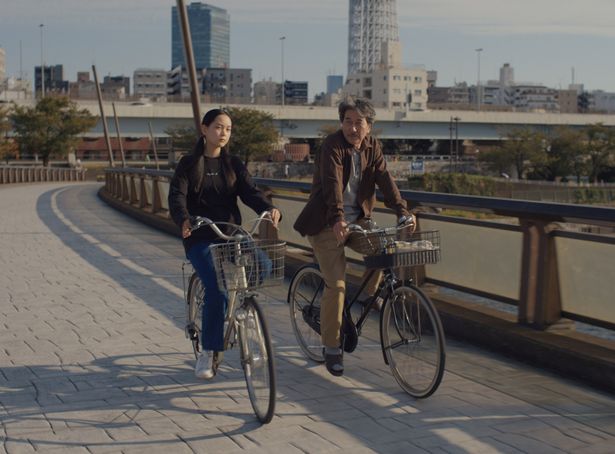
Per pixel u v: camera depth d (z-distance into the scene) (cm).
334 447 435
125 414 493
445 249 766
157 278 1030
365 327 737
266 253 479
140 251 1327
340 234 515
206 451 431
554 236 629
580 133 9781
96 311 816
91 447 438
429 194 759
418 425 469
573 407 500
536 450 429
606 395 526
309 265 611
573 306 622
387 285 536
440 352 492
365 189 545
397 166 10819
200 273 523
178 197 518
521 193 7919
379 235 507
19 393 538
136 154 12762
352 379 567
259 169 10200
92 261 1196
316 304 605
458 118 10400
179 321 768
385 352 543
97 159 12619
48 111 8912
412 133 10919
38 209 2462
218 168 533
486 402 511
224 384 555
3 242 1463
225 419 482
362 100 531
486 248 712
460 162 11094
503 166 10144
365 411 496
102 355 638
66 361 620
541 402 510
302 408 503
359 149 538
